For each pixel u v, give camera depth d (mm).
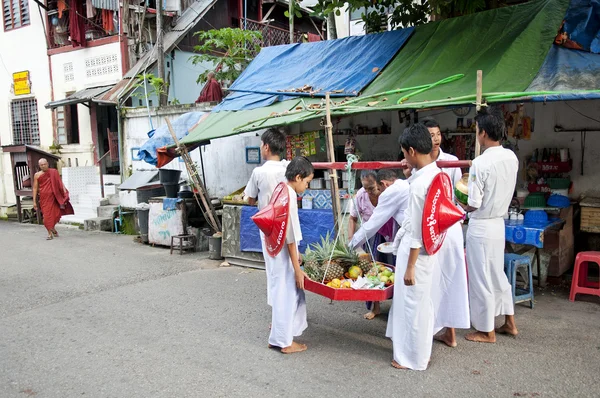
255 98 8023
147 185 9867
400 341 3855
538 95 4859
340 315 5164
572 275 5953
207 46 12023
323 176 7449
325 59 8008
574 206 6289
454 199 4430
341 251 4410
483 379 3646
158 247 9305
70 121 14797
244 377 3805
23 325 5102
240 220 7434
